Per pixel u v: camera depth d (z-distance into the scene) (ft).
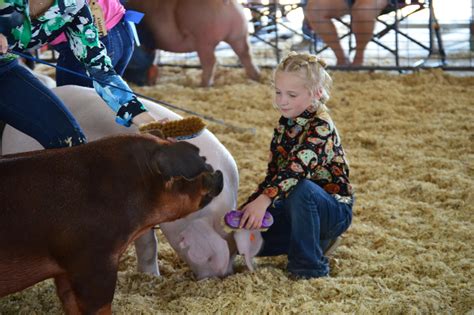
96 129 10.55
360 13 24.43
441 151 17.04
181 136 9.18
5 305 10.54
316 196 10.57
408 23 30.53
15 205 8.04
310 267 10.91
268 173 11.15
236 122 19.83
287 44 29.48
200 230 10.45
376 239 12.44
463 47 26.86
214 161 10.62
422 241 12.46
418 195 14.44
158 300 10.51
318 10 24.82
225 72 25.43
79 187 8.24
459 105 20.25
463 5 33.06
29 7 9.43
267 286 10.55
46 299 10.68
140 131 9.20
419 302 10.11
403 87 22.04
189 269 11.71
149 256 11.41
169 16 23.20
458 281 10.84
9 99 9.65
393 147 17.33
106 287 8.37
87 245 8.21
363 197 14.43
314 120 10.60
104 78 9.80
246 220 10.15
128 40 13.41
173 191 8.56
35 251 8.14
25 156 8.39
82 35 9.79
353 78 23.50
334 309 9.96
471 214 13.46
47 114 9.68
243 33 23.71
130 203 8.40
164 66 26.66
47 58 28.48
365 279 10.89
